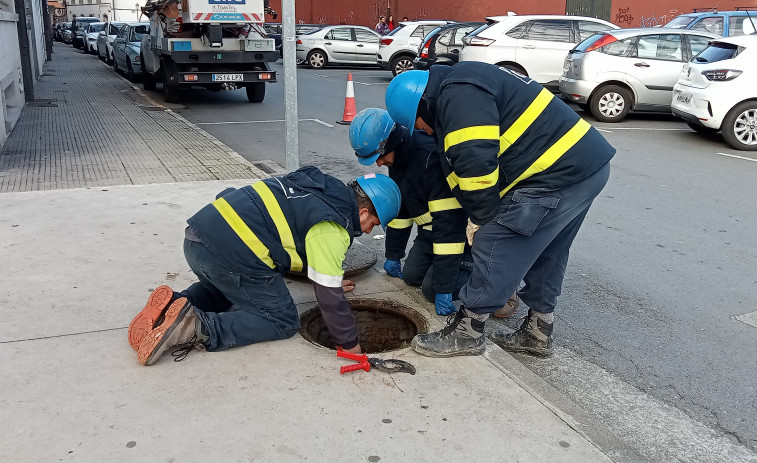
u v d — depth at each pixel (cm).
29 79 1232
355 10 3431
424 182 342
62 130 945
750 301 423
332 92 1522
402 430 252
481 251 292
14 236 450
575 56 1189
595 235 548
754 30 1380
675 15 2094
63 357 297
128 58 1625
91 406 260
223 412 258
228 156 779
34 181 626
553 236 298
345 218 298
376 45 2250
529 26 1323
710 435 285
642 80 1138
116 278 386
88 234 460
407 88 291
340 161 812
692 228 569
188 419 253
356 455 236
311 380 284
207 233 296
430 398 275
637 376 333
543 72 1323
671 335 377
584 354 355
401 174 349
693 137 1030
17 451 231
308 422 254
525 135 279
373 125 326
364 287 402
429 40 1552
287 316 319
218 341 303
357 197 312
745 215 609
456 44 1524
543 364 344
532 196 284
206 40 1209
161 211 521
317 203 293
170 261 415
